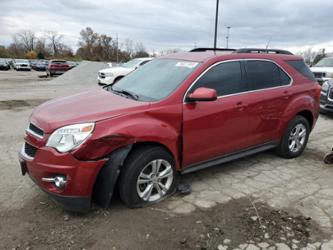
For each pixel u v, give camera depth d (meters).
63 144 3.25
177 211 3.69
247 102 4.58
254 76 4.79
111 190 3.43
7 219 3.46
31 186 4.21
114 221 3.46
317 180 4.68
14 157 5.27
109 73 16.44
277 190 4.31
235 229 3.38
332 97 8.95
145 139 3.54
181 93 3.95
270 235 3.30
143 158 3.58
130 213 3.61
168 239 3.19
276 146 5.34
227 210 3.75
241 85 4.61
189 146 4.04
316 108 5.77
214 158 4.43
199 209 3.75
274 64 5.14
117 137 3.35
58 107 3.78
